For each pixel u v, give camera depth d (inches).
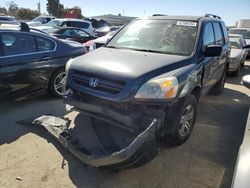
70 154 150.2
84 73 145.3
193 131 184.4
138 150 116.6
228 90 297.9
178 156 152.6
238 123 202.2
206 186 129.5
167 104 132.1
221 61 231.1
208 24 193.6
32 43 212.1
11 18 874.8
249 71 429.1
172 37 174.7
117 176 134.2
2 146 156.7
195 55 163.0
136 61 145.6
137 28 191.5
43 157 147.4
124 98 129.9
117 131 141.0
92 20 900.0
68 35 520.4
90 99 144.5
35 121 175.3
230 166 145.6
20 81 205.3
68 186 126.8
